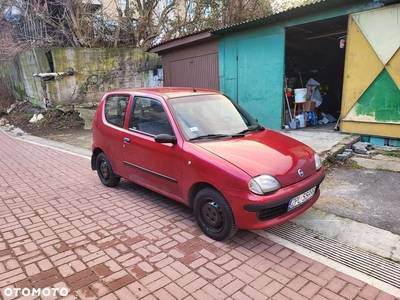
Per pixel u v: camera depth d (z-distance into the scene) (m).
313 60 11.38
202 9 15.32
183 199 3.79
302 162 3.50
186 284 2.75
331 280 2.78
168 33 15.73
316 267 2.97
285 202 3.14
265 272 2.90
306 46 10.70
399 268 2.90
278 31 8.19
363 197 4.43
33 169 6.70
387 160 5.93
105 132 5.02
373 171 5.45
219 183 3.23
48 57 13.01
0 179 6.04
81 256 3.22
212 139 3.78
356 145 6.72
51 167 6.82
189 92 4.45
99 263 3.09
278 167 3.26
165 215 4.17
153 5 15.16
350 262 3.03
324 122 9.63
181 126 3.81
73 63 13.02
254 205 3.02
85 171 6.44
